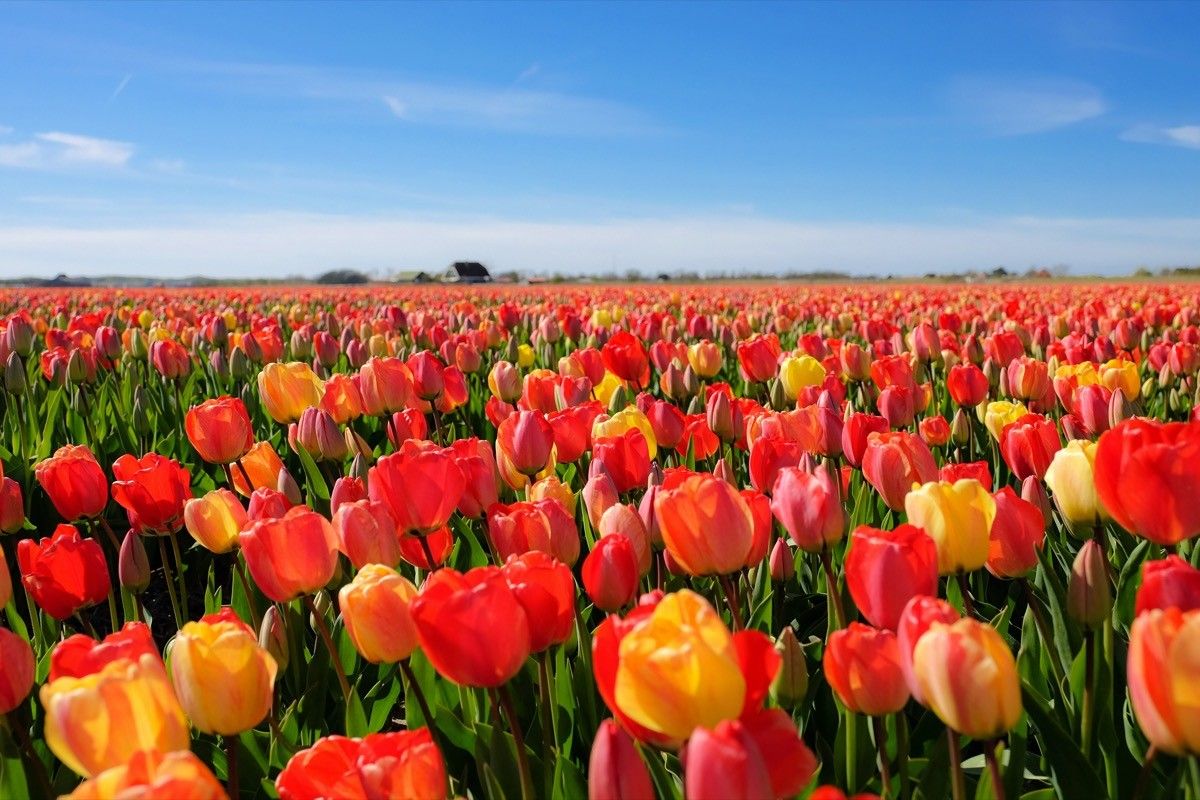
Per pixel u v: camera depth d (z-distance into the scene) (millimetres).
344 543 2518
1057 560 3637
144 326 12570
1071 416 4172
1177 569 1691
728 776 1283
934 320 13383
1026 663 2688
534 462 3490
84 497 3467
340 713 3111
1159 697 1452
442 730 2562
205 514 3080
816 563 3961
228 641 1817
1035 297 21578
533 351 9453
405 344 10492
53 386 7434
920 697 1648
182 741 1618
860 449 3607
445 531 2885
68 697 1537
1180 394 6129
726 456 4535
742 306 18891
